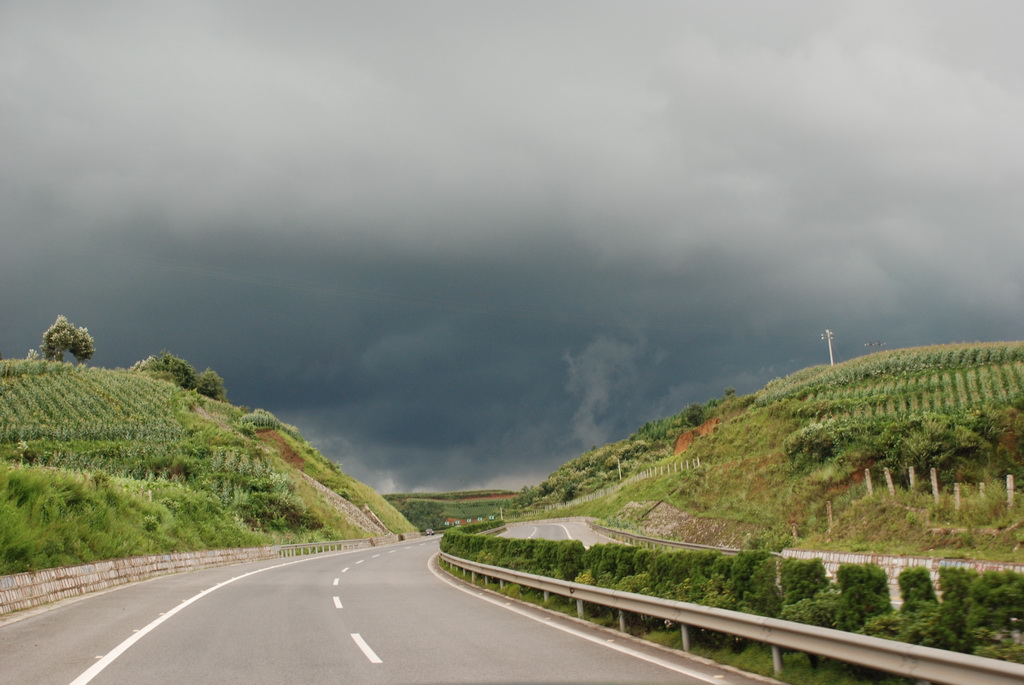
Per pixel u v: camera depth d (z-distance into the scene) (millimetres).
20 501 20828
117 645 9914
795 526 34906
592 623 12422
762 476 47406
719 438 62219
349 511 76562
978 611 6984
